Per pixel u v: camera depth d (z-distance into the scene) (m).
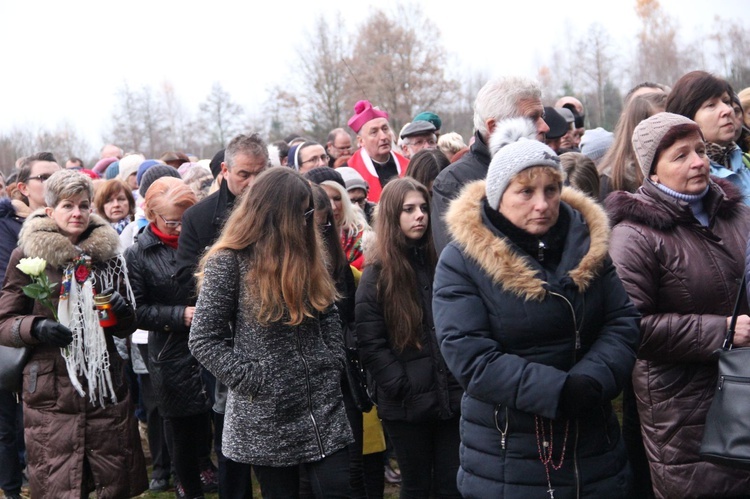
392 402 4.04
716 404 3.02
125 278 4.55
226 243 3.46
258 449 3.37
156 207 4.87
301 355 3.44
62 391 4.38
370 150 7.49
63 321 4.36
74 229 4.43
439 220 3.90
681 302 3.31
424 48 23.97
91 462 4.40
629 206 3.40
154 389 4.82
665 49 37.00
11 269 4.42
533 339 2.84
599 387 2.75
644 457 4.09
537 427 2.86
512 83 3.97
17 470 5.39
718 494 3.26
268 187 3.45
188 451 4.87
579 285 2.84
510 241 2.89
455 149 7.27
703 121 4.08
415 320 4.00
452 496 4.04
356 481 4.26
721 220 3.47
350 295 4.40
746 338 3.14
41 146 34.66
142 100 38.22
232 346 3.48
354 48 23.95
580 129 8.52
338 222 5.20
